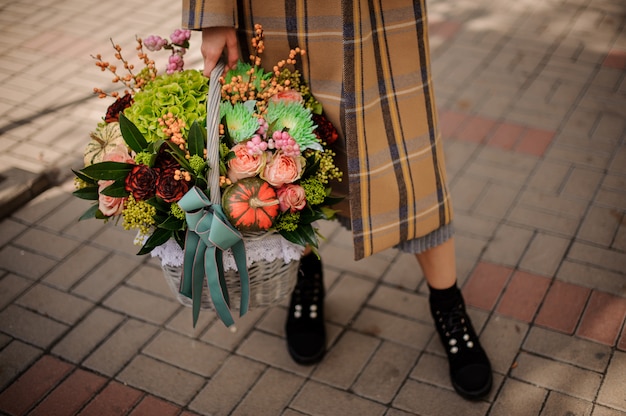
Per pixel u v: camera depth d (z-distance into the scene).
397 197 1.72
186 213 1.44
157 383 2.09
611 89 3.38
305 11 1.60
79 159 3.10
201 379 2.10
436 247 1.92
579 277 2.34
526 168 2.90
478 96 3.42
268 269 1.64
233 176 1.50
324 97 1.67
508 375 2.02
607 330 2.13
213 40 1.62
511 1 4.38
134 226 1.51
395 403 1.97
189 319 2.31
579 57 3.68
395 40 1.63
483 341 2.14
